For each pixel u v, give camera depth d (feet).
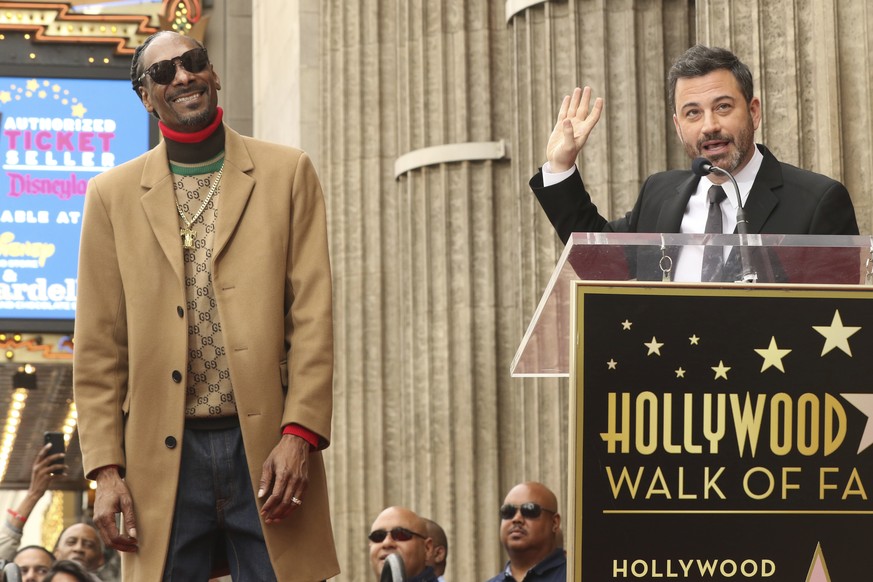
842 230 24.68
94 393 22.97
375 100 73.87
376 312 73.10
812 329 18.56
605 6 56.90
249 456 22.38
